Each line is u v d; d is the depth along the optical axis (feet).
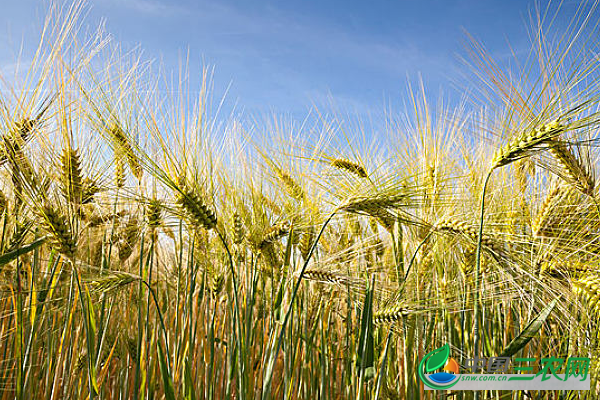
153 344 1.89
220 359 2.01
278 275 1.91
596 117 1.49
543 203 1.87
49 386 1.76
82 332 1.99
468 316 1.97
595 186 1.87
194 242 1.85
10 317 1.88
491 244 1.61
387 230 2.04
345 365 2.02
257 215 1.92
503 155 1.58
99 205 1.94
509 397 1.76
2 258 1.43
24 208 1.65
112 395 2.16
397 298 1.76
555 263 1.66
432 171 2.00
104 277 1.68
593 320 1.57
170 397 1.45
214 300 1.98
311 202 2.02
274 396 2.01
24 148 1.60
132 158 1.58
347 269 1.93
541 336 1.91
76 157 1.65
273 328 1.80
